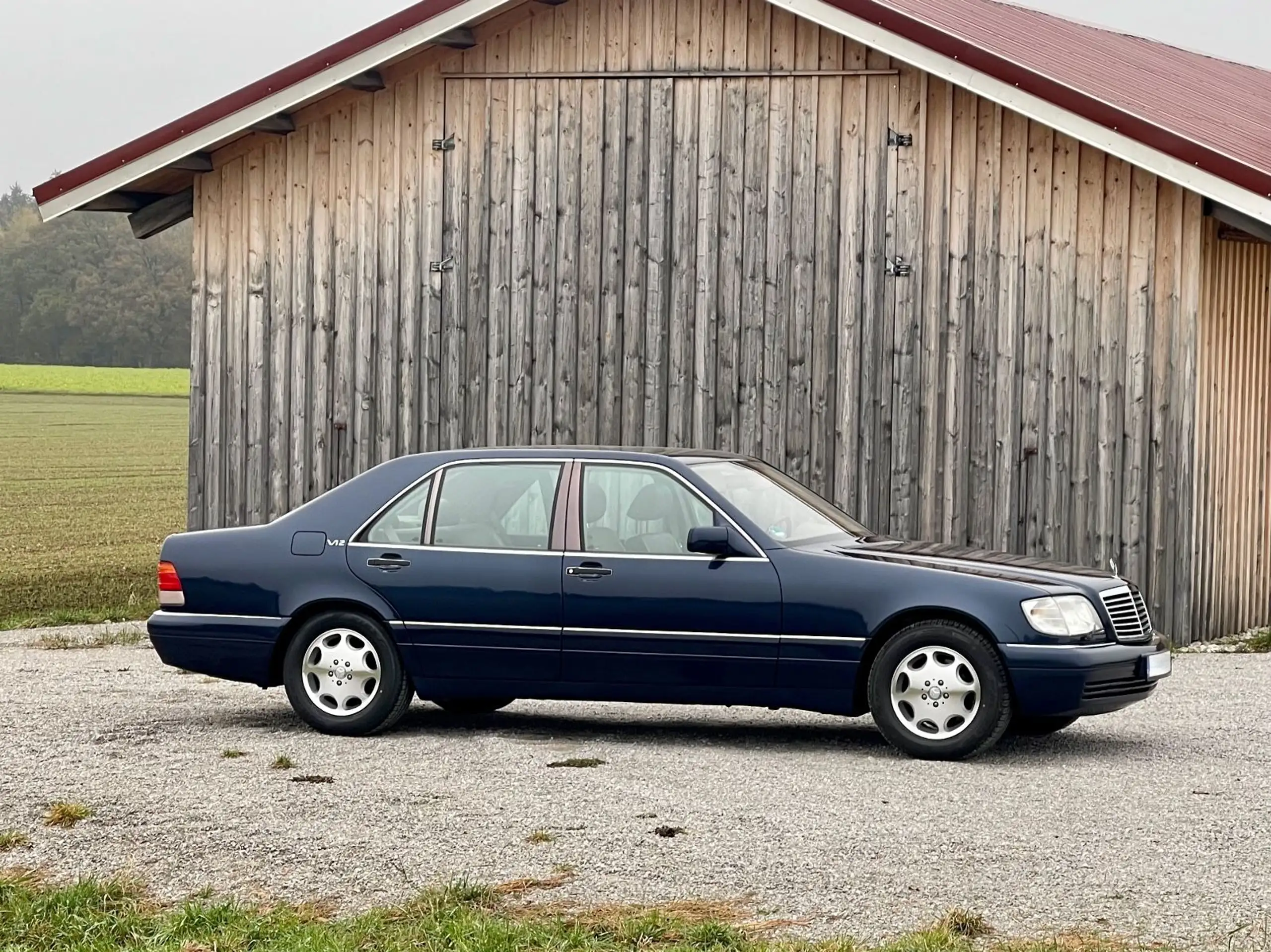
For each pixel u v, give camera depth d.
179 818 8.12
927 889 6.84
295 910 6.56
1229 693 12.30
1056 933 6.23
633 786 8.88
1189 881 6.96
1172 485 14.91
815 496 11.07
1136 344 15.00
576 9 16.78
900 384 15.82
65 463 53.75
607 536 10.20
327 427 17.55
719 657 9.91
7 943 6.15
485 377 17.11
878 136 15.86
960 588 9.58
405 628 10.38
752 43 16.27
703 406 16.47
